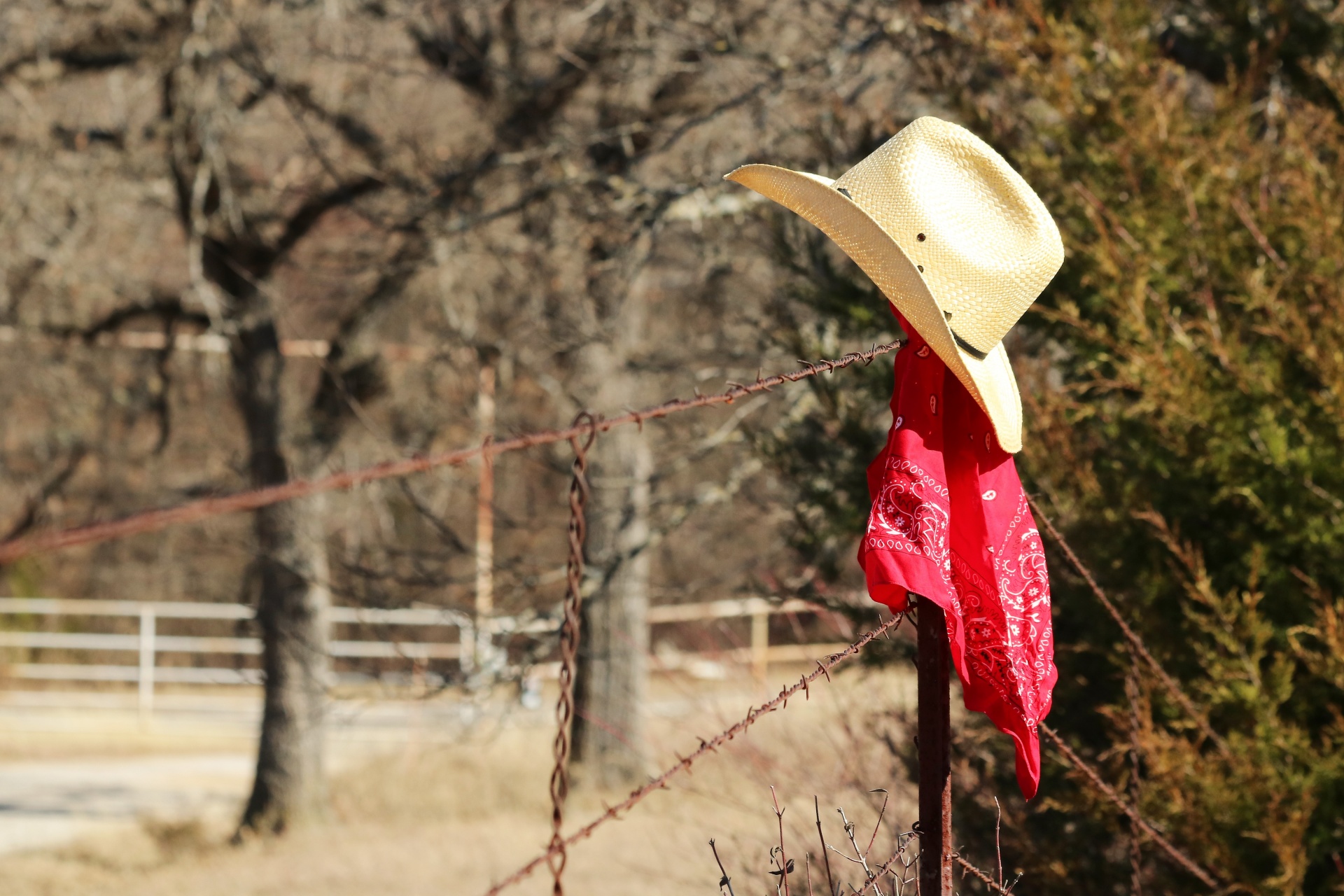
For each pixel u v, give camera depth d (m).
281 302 25.20
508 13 19.88
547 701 30.75
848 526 11.83
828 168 12.70
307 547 24.81
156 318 27.03
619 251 16.67
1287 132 9.65
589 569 16.98
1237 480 8.77
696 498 16.59
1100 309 9.82
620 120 19.03
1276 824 7.79
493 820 22.91
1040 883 9.27
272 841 23.48
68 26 23.30
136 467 41.06
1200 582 8.39
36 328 25.80
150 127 24.34
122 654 43.59
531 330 20.50
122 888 20.34
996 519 4.65
